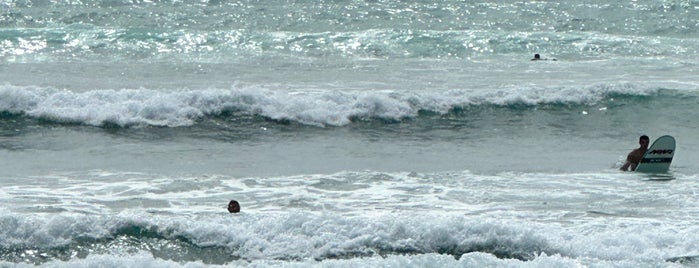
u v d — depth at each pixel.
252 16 93.12
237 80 68.75
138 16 93.31
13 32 82.12
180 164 49.38
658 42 83.44
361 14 94.12
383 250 35.38
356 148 53.97
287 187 44.62
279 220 36.72
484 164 50.12
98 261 33.19
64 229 36.00
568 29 90.06
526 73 72.56
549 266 33.50
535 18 93.62
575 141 56.50
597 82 69.38
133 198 42.16
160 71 71.81
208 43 81.00
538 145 55.31
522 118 61.78
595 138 57.41
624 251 34.91
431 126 59.78
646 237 36.06
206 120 59.44
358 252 35.16
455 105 62.81
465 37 83.31
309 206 41.16
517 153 53.06
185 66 73.75
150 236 36.12
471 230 36.19
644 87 66.06
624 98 64.94
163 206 40.84
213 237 36.06
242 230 36.34
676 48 81.88
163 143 54.44
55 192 42.97
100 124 57.97
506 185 45.31
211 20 91.62
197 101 60.56
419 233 36.12
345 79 69.56
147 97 61.03
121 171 47.53
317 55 78.50
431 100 62.81
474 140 56.47
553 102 64.25
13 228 35.62
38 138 55.00
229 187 44.50
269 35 83.38
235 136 56.56
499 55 79.75
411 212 40.31
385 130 58.75
